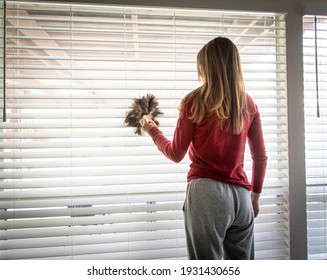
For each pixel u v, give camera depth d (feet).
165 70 4.54
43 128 4.35
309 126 4.98
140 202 4.58
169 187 4.66
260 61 4.76
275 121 4.81
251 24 4.96
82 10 4.56
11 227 4.33
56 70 4.43
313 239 4.98
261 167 4.03
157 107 4.45
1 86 4.36
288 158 4.80
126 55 4.59
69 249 4.47
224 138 3.54
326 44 5.01
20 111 4.44
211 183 3.49
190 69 4.63
